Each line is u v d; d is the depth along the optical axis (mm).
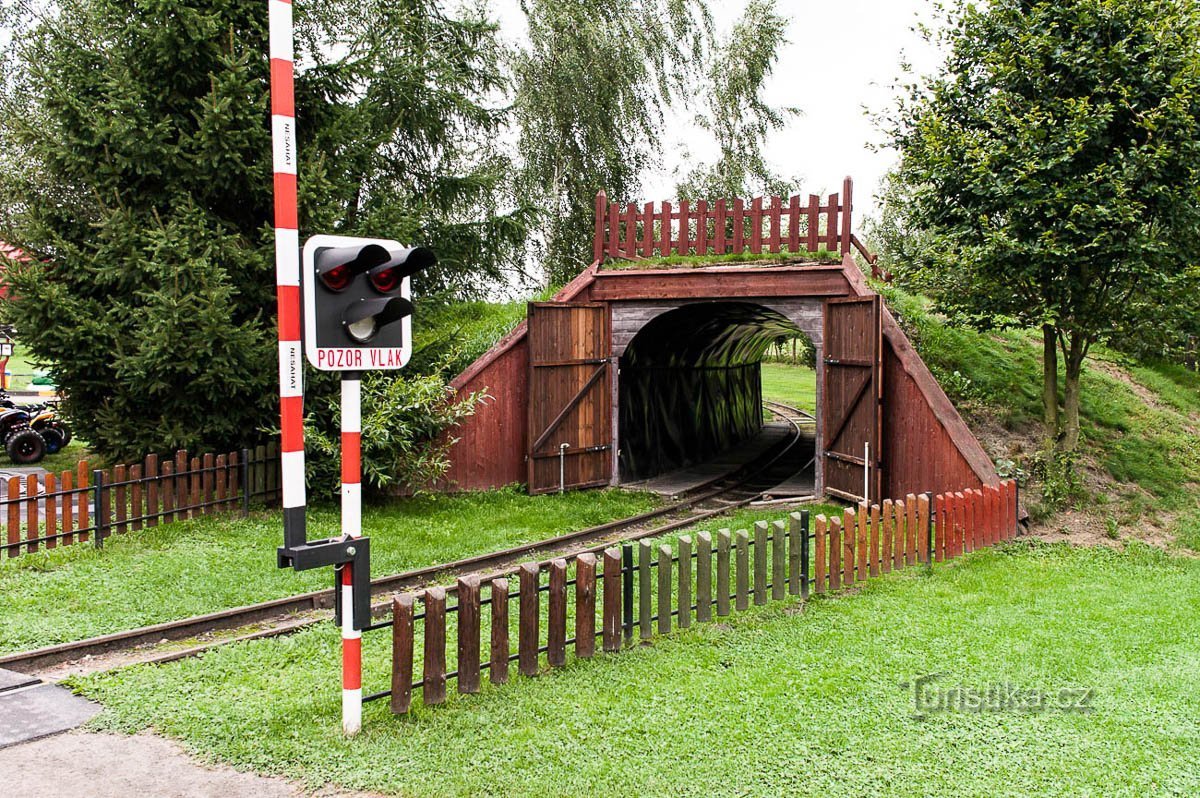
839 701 5797
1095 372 15859
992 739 5238
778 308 14547
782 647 6914
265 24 12594
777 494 15094
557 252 24031
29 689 6004
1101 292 11516
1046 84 11352
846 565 8633
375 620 7801
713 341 21219
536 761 4930
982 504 10320
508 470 15016
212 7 12039
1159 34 10445
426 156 20547
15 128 12117
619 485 16125
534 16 23000
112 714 5551
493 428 14773
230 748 5070
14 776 4734
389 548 10422
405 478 13070
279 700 5824
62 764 4895
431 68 18594
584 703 5742
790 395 40250
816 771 4820
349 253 4945
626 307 15781
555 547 11203
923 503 9539
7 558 9188
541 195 23562
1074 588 8820
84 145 11656
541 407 14742
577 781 4680
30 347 11312
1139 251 10453
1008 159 11133
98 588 8281
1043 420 13680
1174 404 15742
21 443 16984
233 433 12328
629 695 5898
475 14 21688
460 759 4953
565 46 22766
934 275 12281
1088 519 11664
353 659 5277
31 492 9289
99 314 11547
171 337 10875
